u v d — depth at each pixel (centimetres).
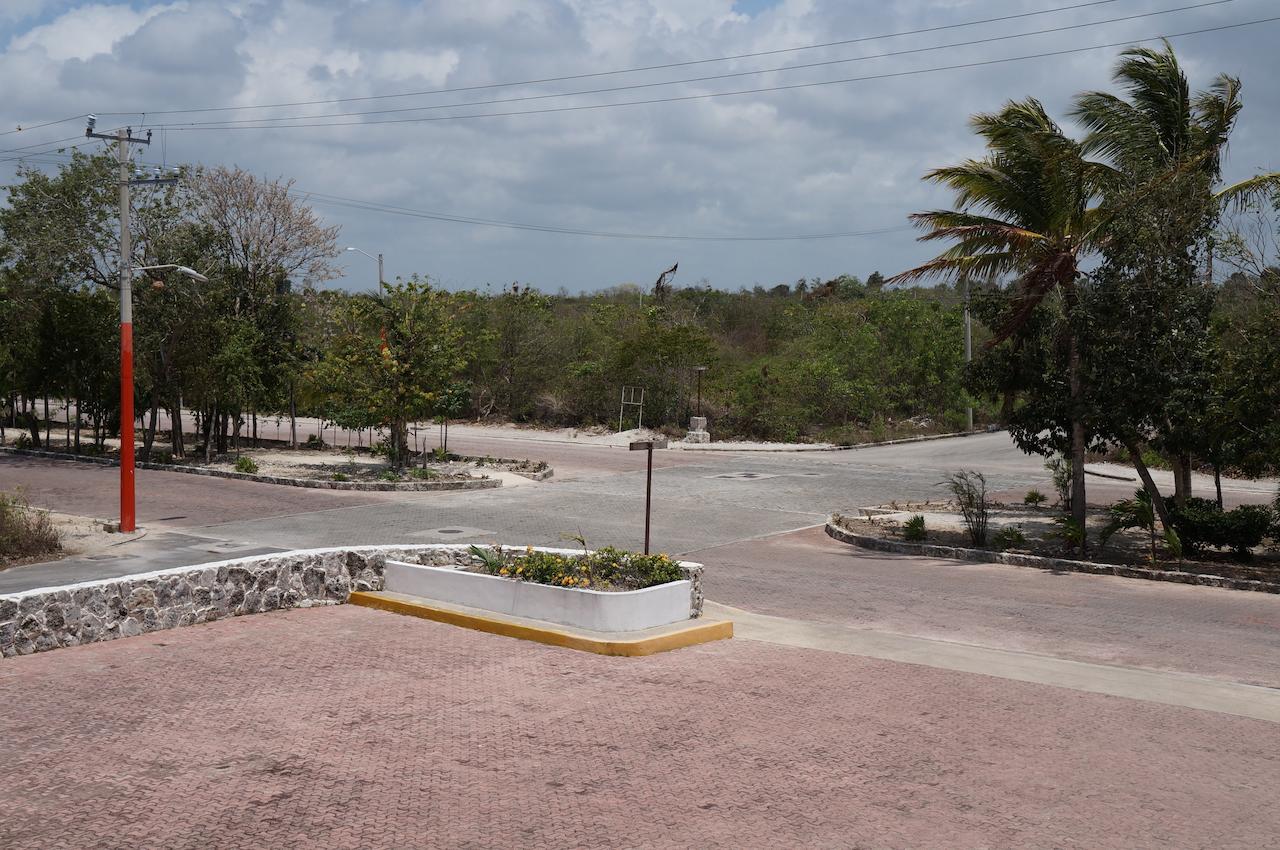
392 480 2497
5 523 1594
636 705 789
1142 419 1627
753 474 2872
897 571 1561
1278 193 1557
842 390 4016
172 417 3028
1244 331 1580
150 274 2759
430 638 997
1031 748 708
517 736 709
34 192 2828
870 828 564
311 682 834
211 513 2042
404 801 589
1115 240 1655
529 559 1100
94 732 700
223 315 2894
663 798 601
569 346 4525
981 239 1817
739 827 561
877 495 2481
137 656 907
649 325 4256
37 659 892
